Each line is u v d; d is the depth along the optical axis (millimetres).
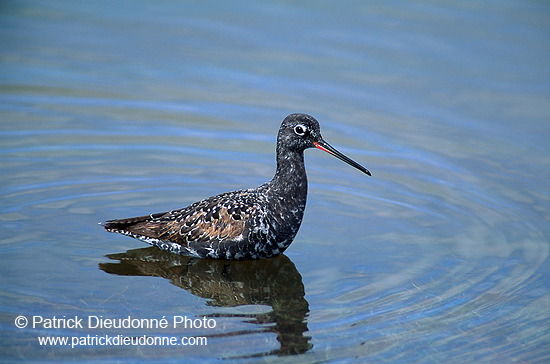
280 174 14969
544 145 19625
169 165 18750
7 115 20719
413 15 26141
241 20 25922
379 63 23328
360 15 26156
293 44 24391
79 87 22203
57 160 18734
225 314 13062
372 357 11938
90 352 11836
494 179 18250
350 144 19812
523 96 21750
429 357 12023
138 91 22078
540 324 12961
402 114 21062
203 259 15117
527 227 16281
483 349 12266
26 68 23016
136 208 16703
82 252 15008
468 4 26875
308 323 12828
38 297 13289
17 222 15836
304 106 21312
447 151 19469
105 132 20172
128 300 13383
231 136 20156
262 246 14844
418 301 13523
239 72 23000
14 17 25969
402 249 15398
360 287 13977
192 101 21703
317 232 16109
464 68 23047
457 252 15281
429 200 17453
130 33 25062
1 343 11945
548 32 24844
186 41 24594
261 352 11953
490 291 13867
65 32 25125
